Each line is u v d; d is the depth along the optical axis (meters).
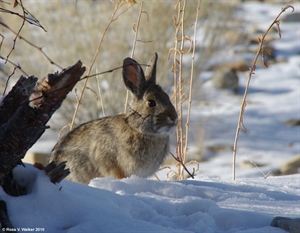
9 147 4.99
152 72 8.91
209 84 22.08
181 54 9.53
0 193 4.98
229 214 5.37
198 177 8.79
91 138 8.60
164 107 8.27
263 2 33.62
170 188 6.68
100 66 16.75
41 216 4.86
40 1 17.64
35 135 5.03
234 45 23.02
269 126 18.84
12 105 4.91
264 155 16.12
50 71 17.48
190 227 5.12
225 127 18.55
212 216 5.41
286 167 14.45
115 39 16.89
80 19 17.12
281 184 7.68
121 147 8.36
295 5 32.81
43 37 17.81
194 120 18.81
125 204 5.43
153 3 17.16
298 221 4.99
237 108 20.28
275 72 24.00
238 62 23.50
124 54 16.84
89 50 16.94
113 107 16.98
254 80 23.14
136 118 8.30
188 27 18.45
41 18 17.48
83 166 8.57
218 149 16.62
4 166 5.06
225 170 14.44
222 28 20.25
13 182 5.20
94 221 4.85
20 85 4.86
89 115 17.09
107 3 17.06
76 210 5.01
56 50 17.36
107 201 5.33
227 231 5.12
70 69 4.87
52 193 5.04
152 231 4.72
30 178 5.24
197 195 6.65
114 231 4.71
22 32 17.48
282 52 25.75
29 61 17.64
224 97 21.20
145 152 8.37
